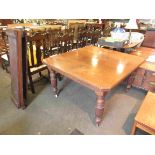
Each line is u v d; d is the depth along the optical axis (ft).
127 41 9.20
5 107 6.78
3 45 9.01
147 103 5.21
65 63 6.33
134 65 6.42
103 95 5.18
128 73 5.71
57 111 6.72
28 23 13.73
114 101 7.55
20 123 5.99
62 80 9.20
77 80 5.39
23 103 6.65
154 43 10.60
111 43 8.68
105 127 6.00
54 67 6.03
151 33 10.68
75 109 6.89
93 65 6.25
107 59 6.98
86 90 8.31
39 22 14.56
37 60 7.44
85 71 5.68
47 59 6.70
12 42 5.91
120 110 6.95
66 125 6.02
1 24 13.05
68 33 8.97
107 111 6.84
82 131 5.78
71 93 8.01
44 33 7.38
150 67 7.75
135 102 7.55
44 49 7.59
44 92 7.97
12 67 6.46
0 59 9.96
